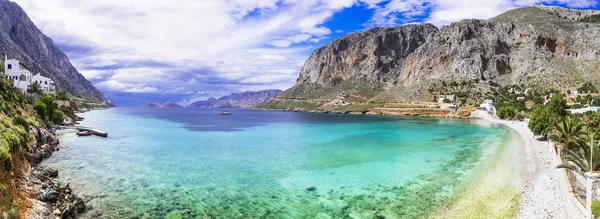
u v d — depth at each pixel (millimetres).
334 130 90250
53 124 76250
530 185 30031
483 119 143000
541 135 65250
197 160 43281
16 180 25984
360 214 23641
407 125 108062
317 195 28000
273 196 27703
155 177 33625
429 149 52688
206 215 23344
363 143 60781
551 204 23844
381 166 39312
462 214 23469
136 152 49656
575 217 20656
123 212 23672
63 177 32844
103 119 136375
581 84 182500
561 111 79750
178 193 28250
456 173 35438
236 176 34375
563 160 34969
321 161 42625
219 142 63375
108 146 55594
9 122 39688
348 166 39406
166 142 62875
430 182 31859
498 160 42625
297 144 59875
